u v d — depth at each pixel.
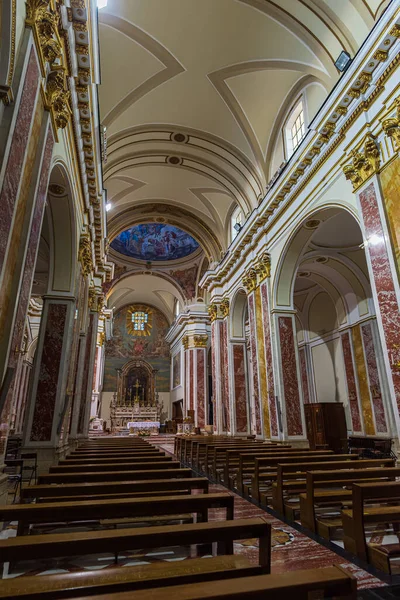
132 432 22.64
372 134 6.85
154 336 31.62
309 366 15.84
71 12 4.99
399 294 5.85
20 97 3.46
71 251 7.78
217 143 12.60
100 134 8.19
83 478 4.04
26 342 18.98
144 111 11.32
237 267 14.49
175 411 28.56
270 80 10.39
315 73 8.95
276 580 1.28
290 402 10.08
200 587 1.21
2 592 1.36
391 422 11.05
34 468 6.18
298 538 3.69
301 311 16.31
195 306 23.62
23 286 4.01
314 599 1.54
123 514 2.41
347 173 7.33
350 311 13.30
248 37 9.23
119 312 31.58
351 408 12.89
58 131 5.64
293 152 9.83
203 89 10.86
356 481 4.11
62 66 4.75
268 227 11.52
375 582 2.71
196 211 16.98
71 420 9.84
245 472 6.11
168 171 14.83
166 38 9.31
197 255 24.19
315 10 7.76
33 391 7.15
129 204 16.42
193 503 2.56
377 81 6.76
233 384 14.56
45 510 2.30
